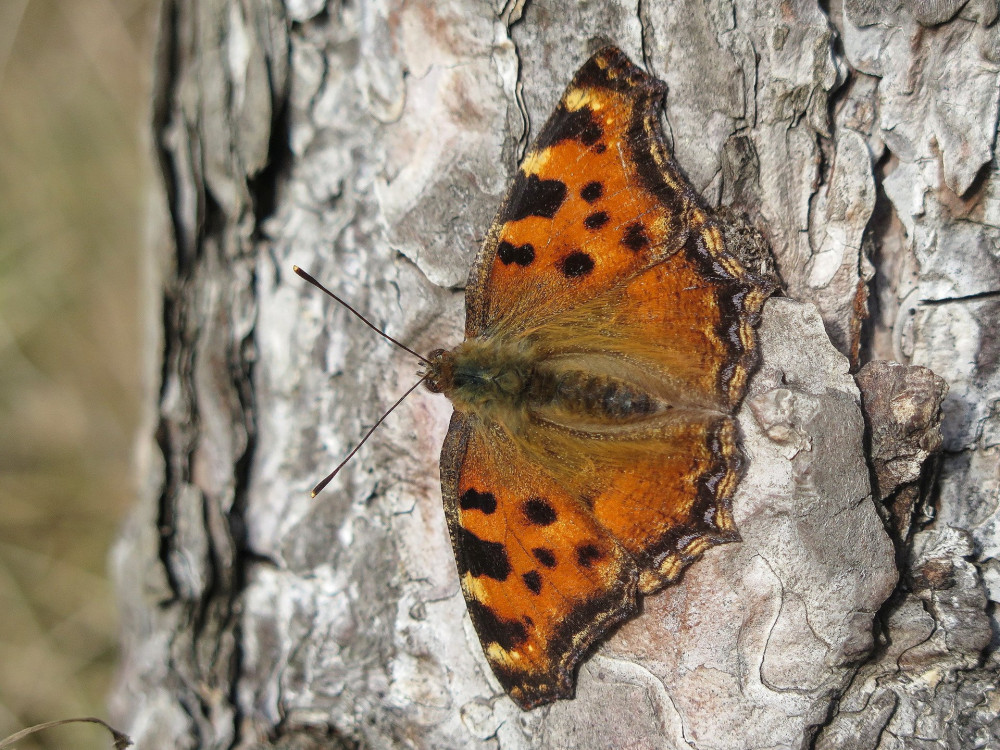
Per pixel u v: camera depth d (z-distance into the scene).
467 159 0.19
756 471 0.18
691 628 0.18
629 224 0.18
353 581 0.20
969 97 0.18
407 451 0.20
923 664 0.18
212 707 0.21
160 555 0.21
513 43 0.19
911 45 0.19
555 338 0.19
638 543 0.18
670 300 0.18
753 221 0.19
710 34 0.19
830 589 0.18
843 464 0.18
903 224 0.19
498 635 0.18
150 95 0.21
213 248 0.21
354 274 0.20
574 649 0.18
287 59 0.20
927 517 0.19
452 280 0.20
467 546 0.19
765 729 0.18
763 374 0.18
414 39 0.19
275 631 0.21
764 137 0.19
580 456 0.18
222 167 0.21
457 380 0.19
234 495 0.21
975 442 0.19
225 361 0.21
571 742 0.19
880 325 0.19
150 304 0.22
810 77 0.19
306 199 0.20
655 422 0.18
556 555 0.18
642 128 0.18
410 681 0.20
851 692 0.18
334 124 0.20
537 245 0.19
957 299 0.19
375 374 0.20
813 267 0.19
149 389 0.22
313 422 0.21
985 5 0.18
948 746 0.18
